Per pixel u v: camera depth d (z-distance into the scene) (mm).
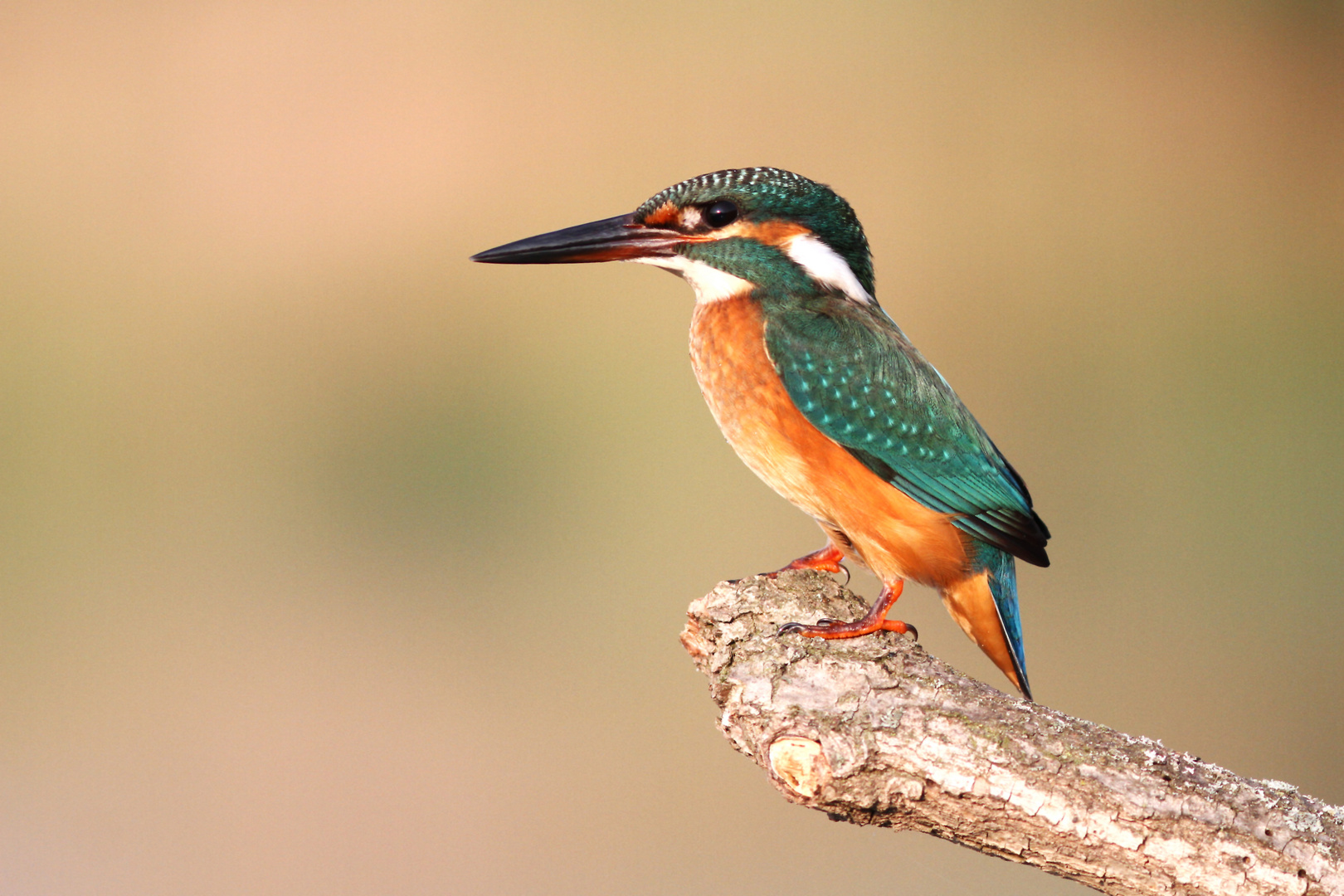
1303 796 4211
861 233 4316
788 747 4215
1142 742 4215
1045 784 4207
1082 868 4211
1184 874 4203
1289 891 4199
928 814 4215
